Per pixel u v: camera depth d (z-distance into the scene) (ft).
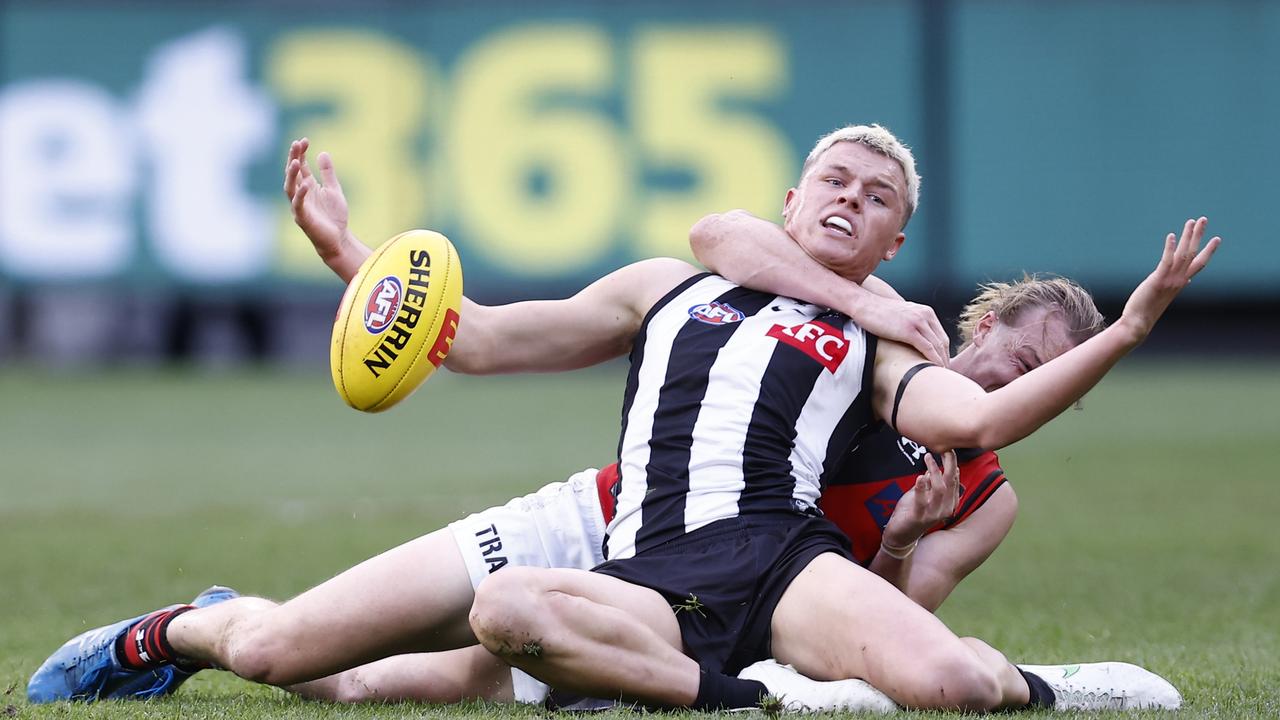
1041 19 216.13
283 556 87.97
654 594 43.04
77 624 64.23
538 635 40.45
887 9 214.07
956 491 44.16
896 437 47.88
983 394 43.50
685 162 212.02
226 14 207.62
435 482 124.47
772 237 48.21
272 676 44.21
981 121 216.74
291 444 154.61
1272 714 42.42
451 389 214.48
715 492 44.52
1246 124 218.18
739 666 43.65
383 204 209.97
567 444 151.33
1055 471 134.31
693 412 45.78
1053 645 58.54
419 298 46.32
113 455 146.61
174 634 45.57
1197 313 252.62
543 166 210.79
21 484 126.62
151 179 207.00
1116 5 216.13
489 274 210.59
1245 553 90.22
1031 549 92.32
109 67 206.18
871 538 47.80
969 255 217.36
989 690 40.68
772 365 45.88
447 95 210.38
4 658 55.36
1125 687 44.37
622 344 50.37
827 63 214.07
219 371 229.04
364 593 43.75
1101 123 217.36
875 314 46.29
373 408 46.85
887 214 48.08
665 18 211.82
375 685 46.55
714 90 212.43
